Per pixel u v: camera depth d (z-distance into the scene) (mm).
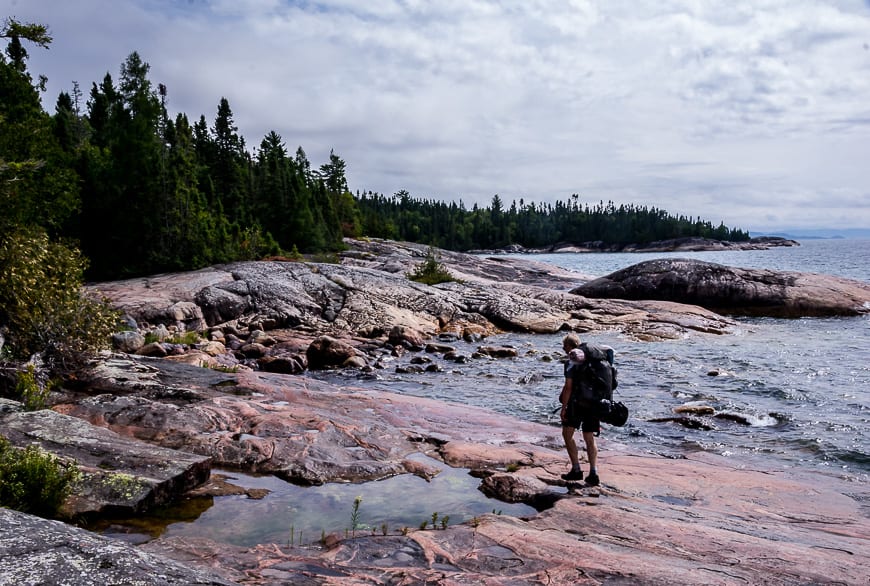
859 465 8758
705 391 13656
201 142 71312
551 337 23828
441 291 28016
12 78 24016
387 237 103875
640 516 5820
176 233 30141
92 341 11422
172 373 11719
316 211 67812
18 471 5469
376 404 10797
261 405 9773
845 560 4891
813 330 24203
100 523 5613
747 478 7680
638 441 9984
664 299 31719
